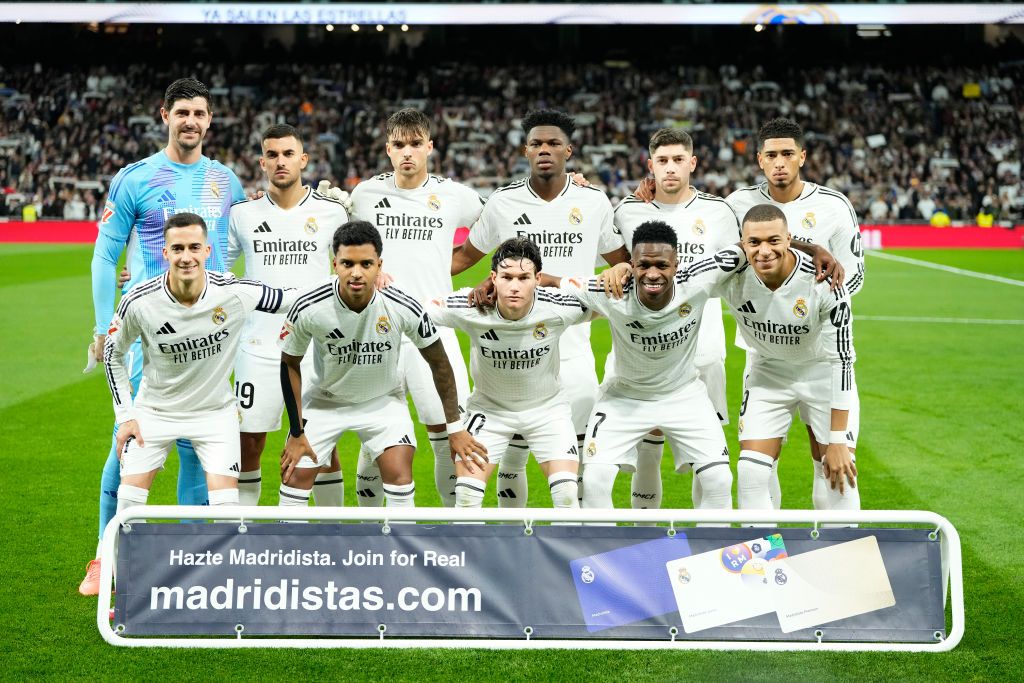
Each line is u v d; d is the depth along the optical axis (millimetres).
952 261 23750
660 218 5793
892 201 30312
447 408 4898
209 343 4711
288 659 4180
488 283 4840
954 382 10234
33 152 31859
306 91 35875
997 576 5133
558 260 5699
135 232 5320
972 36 37719
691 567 4270
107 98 34562
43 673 4023
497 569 4277
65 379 10125
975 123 34031
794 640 4242
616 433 5078
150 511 4238
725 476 5000
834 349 4953
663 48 38875
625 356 5023
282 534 4285
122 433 4715
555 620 4262
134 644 4246
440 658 4191
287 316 4715
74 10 31344
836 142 33688
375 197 5734
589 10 32219
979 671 4098
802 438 8227
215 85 35938
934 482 6832
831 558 4273
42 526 5844
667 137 5594
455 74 36781
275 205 5508
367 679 4008
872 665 4160
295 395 4828
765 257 4672
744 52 38656
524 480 5617
